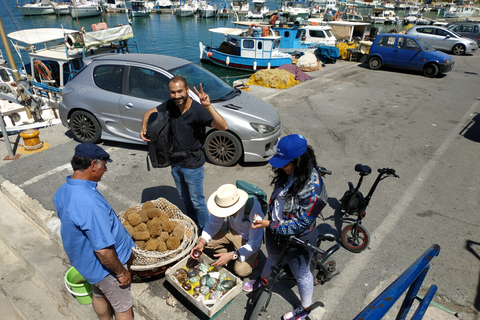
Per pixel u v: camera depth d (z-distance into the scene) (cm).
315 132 726
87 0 5662
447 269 355
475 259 371
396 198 486
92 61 586
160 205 367
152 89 541
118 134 578
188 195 371
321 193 233
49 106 1108
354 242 378
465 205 473
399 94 1070
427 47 1371
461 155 634
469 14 5781
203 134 329
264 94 1027
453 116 862
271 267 287
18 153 585
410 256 373
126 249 246
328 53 1560
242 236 317
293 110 873
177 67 568
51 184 489
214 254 317
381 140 694
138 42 3516
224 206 280
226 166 562
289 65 1238
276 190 247
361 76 1331
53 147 609
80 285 295
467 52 1841
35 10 5284
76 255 224
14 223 414
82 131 609
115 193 476
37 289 344
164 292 310
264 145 535
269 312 299
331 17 3325
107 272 234
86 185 216
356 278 340
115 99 554
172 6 6662
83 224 207
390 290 117
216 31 1969
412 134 731
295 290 323
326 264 314
